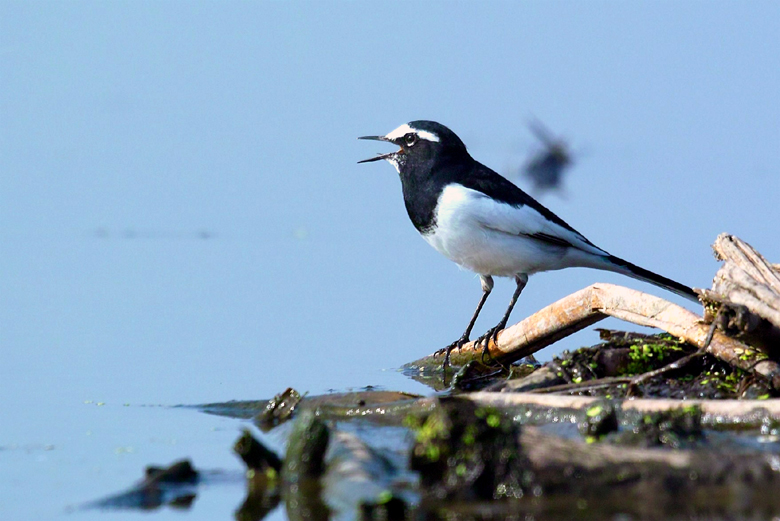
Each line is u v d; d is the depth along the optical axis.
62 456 9.88
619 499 7.82
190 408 11.93
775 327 10.63
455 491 7.96
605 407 9.57
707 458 8.11
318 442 8.77
